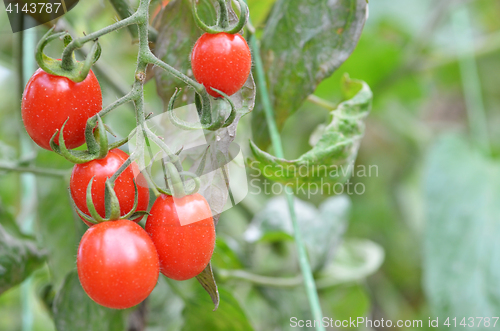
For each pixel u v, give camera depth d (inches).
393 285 42.8
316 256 26.8
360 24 20.0
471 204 28.5
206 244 17.2
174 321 25.5
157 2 19.6
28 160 22.5
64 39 17.3
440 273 27.2
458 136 31.0
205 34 17.5
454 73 44.4
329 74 20.3
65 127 17.3
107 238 16.8
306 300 28.8
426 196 29.2
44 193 21.8
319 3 20.1
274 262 28.5
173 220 17.1
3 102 33.9
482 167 30.0
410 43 41.6
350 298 29.6
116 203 17.0
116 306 17.0
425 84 44.9
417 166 45.2
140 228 17.1
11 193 30.6
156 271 17.0
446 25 48.2
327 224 27.7
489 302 25.8
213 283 17.5
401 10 51.3
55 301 20.8
